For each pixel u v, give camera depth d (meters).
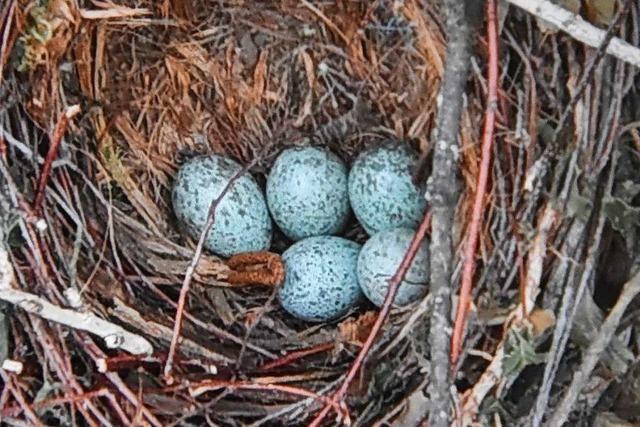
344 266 0.53
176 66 0.55
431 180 0.46
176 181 0.54
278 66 0.56
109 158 0.53
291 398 0.50
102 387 0.48
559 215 0.47
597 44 0.46
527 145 0.48
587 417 0.48
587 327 0.47
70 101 0.51
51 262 0.48
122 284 0.51
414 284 0.51
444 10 0.48
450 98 0.46
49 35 0.49
